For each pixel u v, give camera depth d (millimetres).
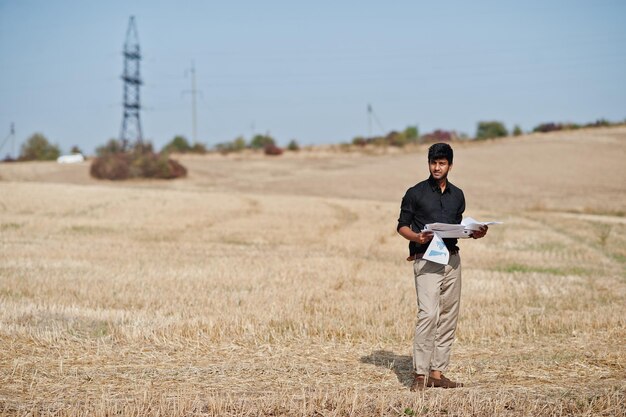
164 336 8906
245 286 13609
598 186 52062
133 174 61375
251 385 6734
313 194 50938
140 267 16281
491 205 41938
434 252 6332
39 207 34062
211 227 27922
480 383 6855
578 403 6008
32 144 98500
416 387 6539
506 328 9656
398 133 88750
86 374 7117
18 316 9914
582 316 10367
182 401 5891
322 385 6750
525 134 89188
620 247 23125
